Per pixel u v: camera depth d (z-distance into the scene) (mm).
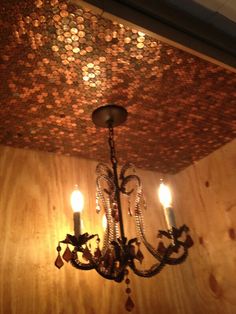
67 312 1375
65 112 1415
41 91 1274
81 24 1008
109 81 1262
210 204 1884
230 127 1694
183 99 1428
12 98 1293
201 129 1678
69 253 956
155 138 1703
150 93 1359
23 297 1307
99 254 1032
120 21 937
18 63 1130
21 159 1603
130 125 1563
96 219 1663
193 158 1972
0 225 1396
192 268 1887
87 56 1134
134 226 1801
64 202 1616
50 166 1673
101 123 1440
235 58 1143
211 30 1089
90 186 1746
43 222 1507
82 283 1473
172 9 1012
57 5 940
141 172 2008
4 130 1482
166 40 1015
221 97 1442
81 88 1283
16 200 1487
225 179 1830
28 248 1413
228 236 1754
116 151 1774
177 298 1737
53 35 1039
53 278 1410
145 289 1658
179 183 2104
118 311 1511
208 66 1242
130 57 1157
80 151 1738
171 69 1241
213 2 1031
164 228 1900
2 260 1332
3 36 1020
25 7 935
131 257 1002
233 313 1637
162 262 1038
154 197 1969
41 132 1535
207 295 1772
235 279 1669
